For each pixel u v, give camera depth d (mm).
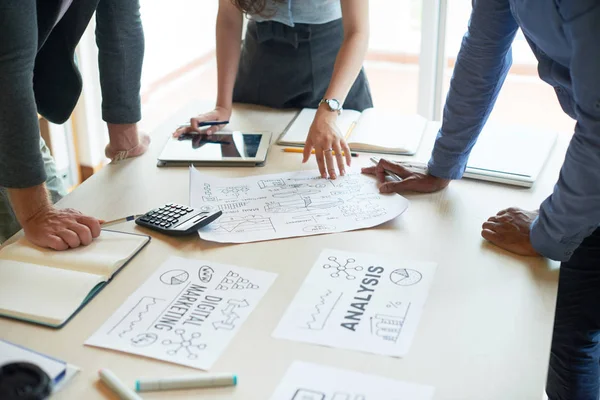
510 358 854
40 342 900
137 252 1108
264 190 1316
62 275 1025
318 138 1392
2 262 1069
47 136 2816
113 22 1361
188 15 4180
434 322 924
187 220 1173
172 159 1434
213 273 1047
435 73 2656
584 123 959
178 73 4230
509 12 1136
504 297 980
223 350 877
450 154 1272
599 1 875
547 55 1048
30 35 1053
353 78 1502
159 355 872
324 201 1269
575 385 1331
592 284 1262
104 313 958
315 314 944
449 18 2580
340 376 825
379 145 1477
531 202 1263
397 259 1075
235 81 1781
